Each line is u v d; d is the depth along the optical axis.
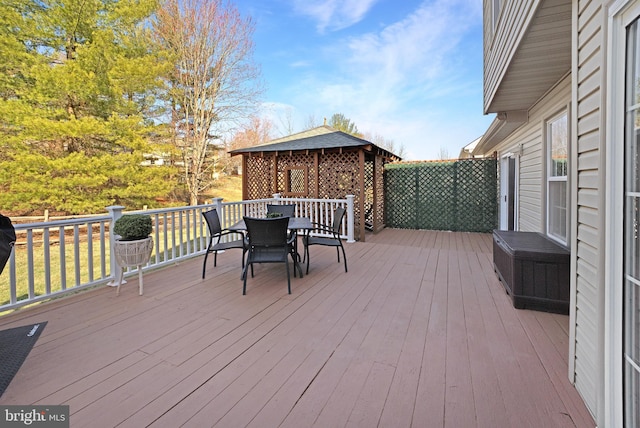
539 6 2.19
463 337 2.43
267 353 2.22
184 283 3.81
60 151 10.83
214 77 14.75
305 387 1.83
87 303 3.15
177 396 1.75
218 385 1.86
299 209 7.86
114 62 11.12
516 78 3.53
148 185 11.83
